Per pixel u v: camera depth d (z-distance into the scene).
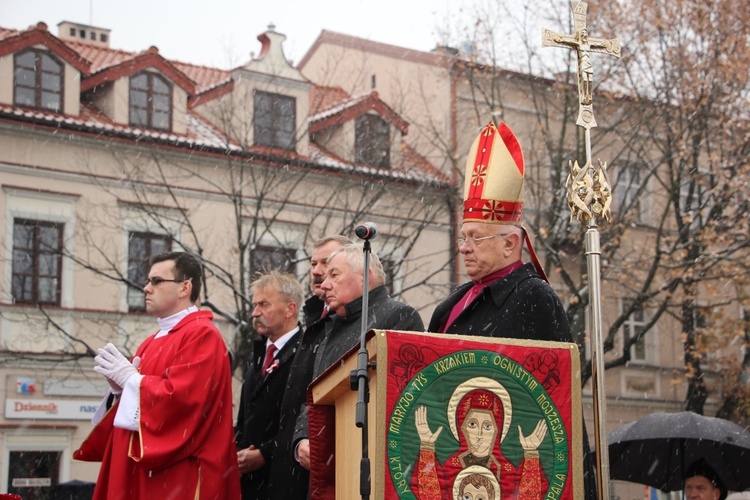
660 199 24.38
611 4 22.41
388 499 3.88
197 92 23.44
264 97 22.84
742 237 21.11
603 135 22.20
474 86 24.17
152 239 21.53
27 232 20.66
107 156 21.33
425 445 3.96
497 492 3.99
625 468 8.45
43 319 20.50
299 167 22.19
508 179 5.08
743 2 22.03
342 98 26.28
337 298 6.10
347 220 22.64
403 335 4.02
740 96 21.80
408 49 25.67
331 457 4.90
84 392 20.83
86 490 16.34
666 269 20.47
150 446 5.82
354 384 4.08
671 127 22.03
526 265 5.05
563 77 22.83
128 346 21.16
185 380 5.97
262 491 6.90
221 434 6.11
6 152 20.55
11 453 20.17
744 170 21.00
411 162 24.11
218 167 22.06
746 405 22.05
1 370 20.16
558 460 4.06
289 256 20.27
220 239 21.89
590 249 4.87
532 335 4.83
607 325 25.41
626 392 25.73
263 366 7.34
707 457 7.96
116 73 21.75
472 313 5.03
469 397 4.04
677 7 22.08
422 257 21.77
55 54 21.19
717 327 21.03
